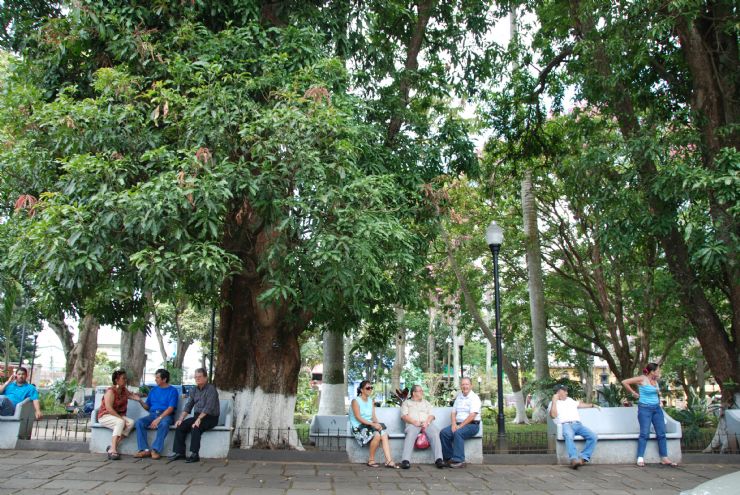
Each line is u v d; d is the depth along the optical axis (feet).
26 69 33.94
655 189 35.58
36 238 25.00
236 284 39.50
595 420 34.73
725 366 38.96
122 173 27.91
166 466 28.71
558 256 75.87
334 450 35.35
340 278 27.14
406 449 31.14
